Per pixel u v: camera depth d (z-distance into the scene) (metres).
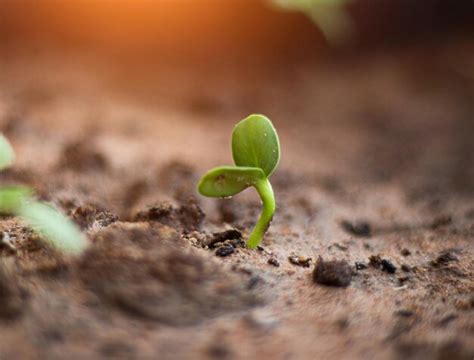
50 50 0.75
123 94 0.62
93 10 0.82
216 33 0.86
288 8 0.38
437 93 0.73
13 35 0.78
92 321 0.24
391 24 0.89
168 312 0.24
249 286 0.26
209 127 0.55
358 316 0.25
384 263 0.29
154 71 0.74
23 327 0.23
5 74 0.61
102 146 0.42
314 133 0.58
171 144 0.46
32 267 0.25
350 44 0.87
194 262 0.25
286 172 0.43
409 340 0.25
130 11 0.83
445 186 0.43
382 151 0.53
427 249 0.31
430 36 0.89
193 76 0.74
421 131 0.60
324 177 0.43
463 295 0.27
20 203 0.25
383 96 0.72
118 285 0.24
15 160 0.37
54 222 0.25
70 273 0.25
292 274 0.27
